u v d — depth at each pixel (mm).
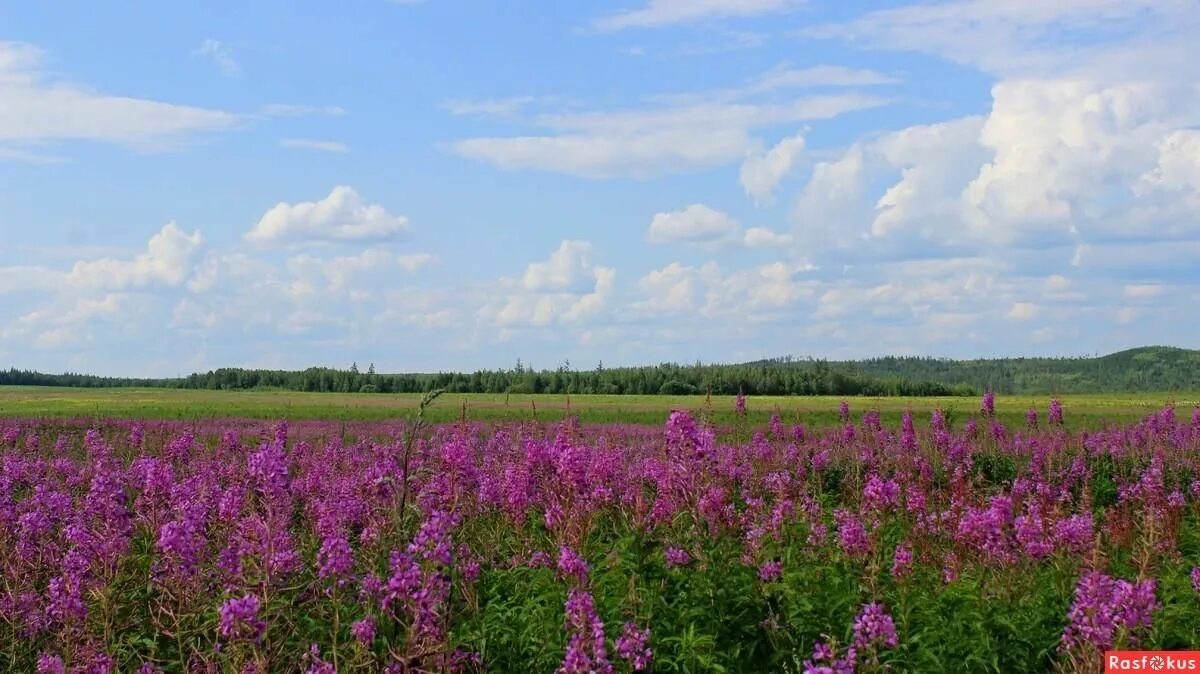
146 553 10727
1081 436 27000
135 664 8836
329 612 8812
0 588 10195
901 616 8844
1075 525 10523
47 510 12609
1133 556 11312
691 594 9172
